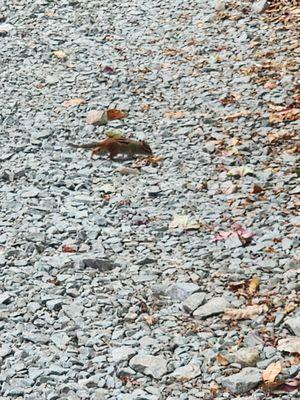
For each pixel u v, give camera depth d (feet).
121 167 31.48
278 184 29.40
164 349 21.54
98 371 20.90
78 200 29.22
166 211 28.27
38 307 23.53
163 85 38.58
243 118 34.37
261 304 23.03
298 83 36.99
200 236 26.66
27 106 37.40
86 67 41.27
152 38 44.14
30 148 33.42
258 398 19.72
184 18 46.11
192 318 22.76
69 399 19.89
